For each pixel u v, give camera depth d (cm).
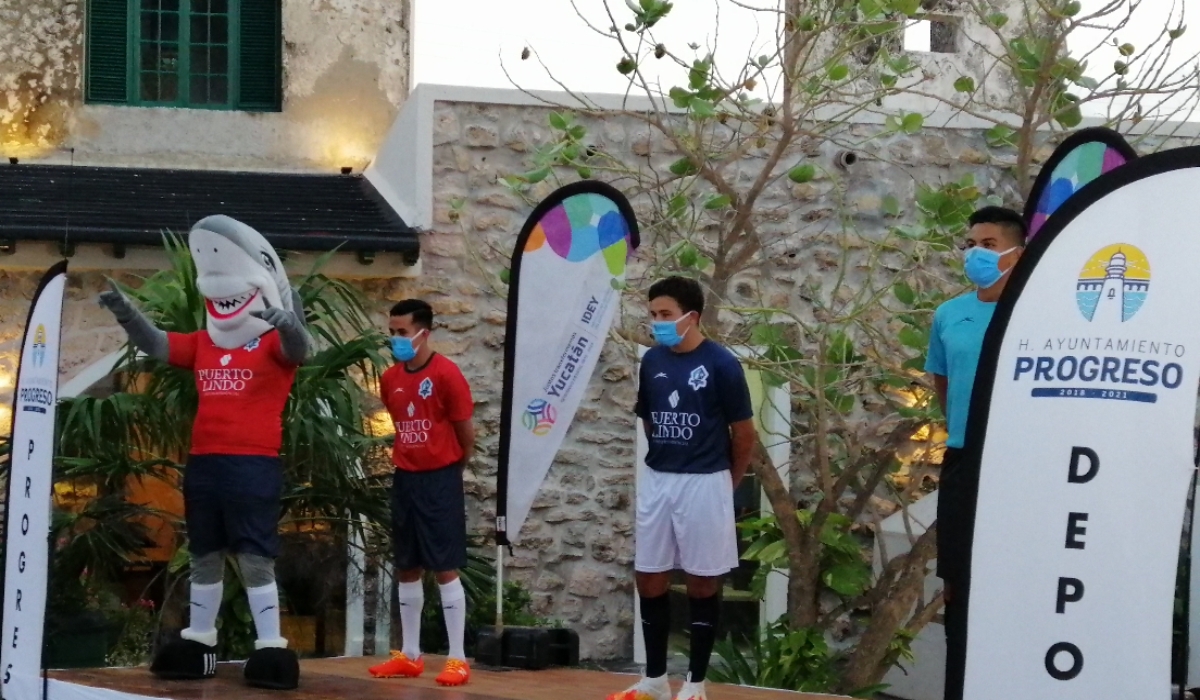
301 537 1132
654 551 716
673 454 708
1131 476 512
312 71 1438
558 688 837
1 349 1203
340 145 1438
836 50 1014
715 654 1239
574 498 1255
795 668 1020
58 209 1220
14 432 780
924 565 1013
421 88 1251
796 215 1267
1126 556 511
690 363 709
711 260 1035
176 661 792
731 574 1275
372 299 1244
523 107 1265
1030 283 532
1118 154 748
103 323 1218
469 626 1148
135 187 1316
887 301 1236
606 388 1264
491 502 1243
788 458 1248
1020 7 1286
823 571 1071
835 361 1013
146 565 1147
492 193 1260
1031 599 522
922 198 962
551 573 1248
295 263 1205
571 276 895
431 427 855
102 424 994
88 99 1401
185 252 1008
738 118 999
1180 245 513
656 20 937
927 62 1291
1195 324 509
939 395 695
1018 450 528
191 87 1430
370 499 1055
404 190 1279
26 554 754
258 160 1422
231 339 780
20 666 748
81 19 1394
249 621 1056
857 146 1093
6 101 1375
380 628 1180
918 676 1205
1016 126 1194
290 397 1001
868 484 1042
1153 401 511
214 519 777
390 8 1456
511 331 901
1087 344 521
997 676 526
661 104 1259
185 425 1002
